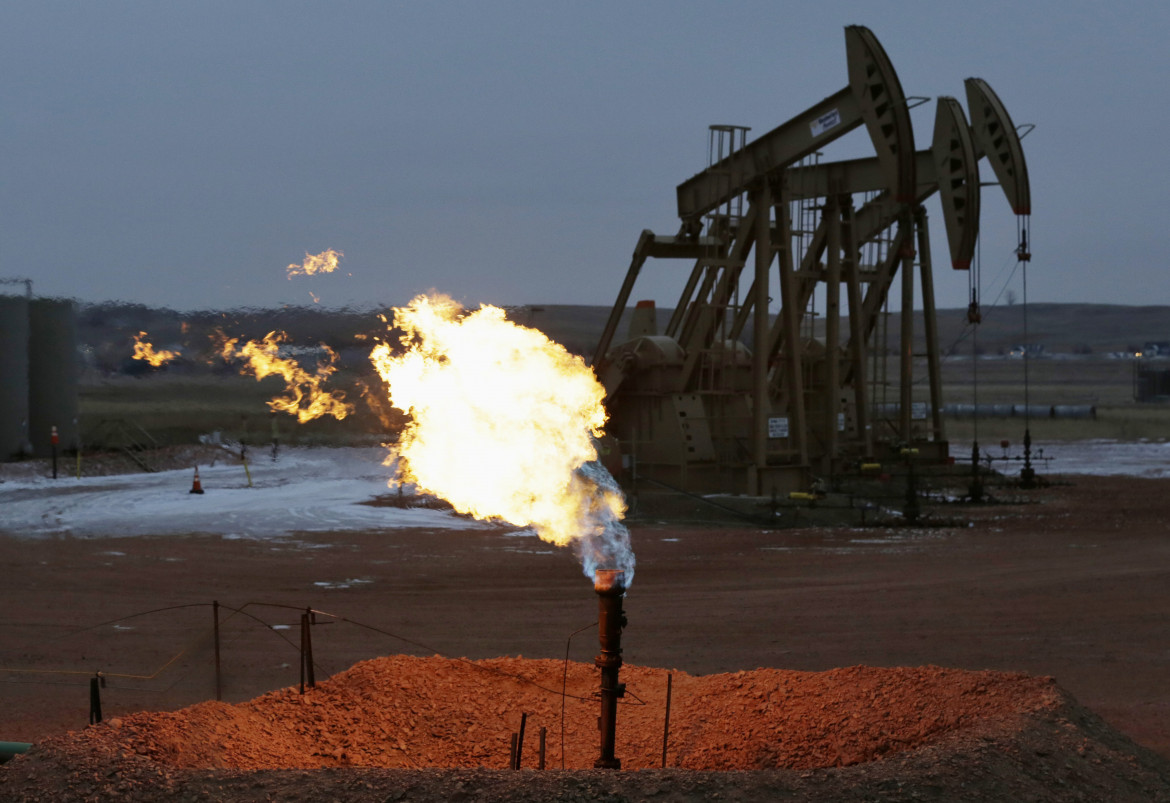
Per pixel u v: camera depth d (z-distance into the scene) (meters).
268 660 14.24
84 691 12.62
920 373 177.00
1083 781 6.06
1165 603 18.22
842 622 16.83
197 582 20.78
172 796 5.52
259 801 5.44
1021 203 34.44
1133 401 124.25
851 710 7.79
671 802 5.38
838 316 40.91
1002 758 6.10
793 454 36.72
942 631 16.11
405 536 28.16
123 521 31.19
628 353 37.12
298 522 30.97
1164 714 11.55
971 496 37.12
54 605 18.27
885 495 37.78
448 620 17.11
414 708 8.51
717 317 36.84
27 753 6.07
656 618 17.23
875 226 45.56
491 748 7.87
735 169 35.78
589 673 9.65
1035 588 19.91
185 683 13.02
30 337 48.91
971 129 36.62
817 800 5.42
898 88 30.78
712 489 36.31
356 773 5.73
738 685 8.77
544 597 19.25
